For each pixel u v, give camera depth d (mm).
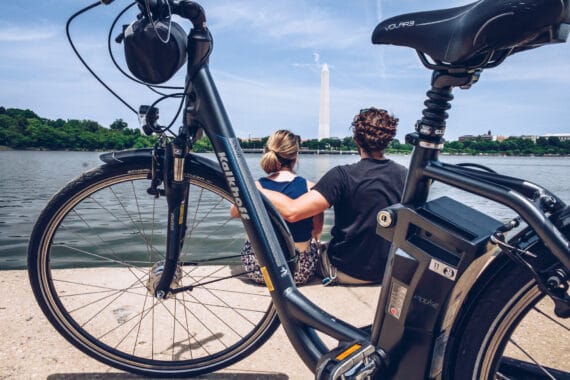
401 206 1112
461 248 1006
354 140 2592
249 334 1655
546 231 899
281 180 2746
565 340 1936
